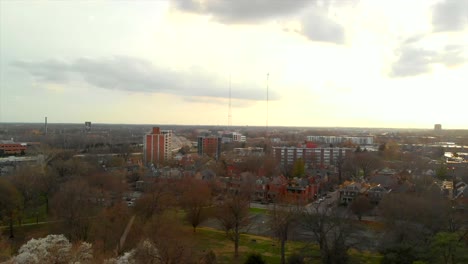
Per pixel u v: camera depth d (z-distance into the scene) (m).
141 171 189.50
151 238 74.38
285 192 144.00
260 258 72.06
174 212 114.50
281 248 85.25
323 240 77.81
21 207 107.62
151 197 106.62
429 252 63.28
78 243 71.19
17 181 124.50
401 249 66.12
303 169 186.25
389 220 95.44
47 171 150.25
